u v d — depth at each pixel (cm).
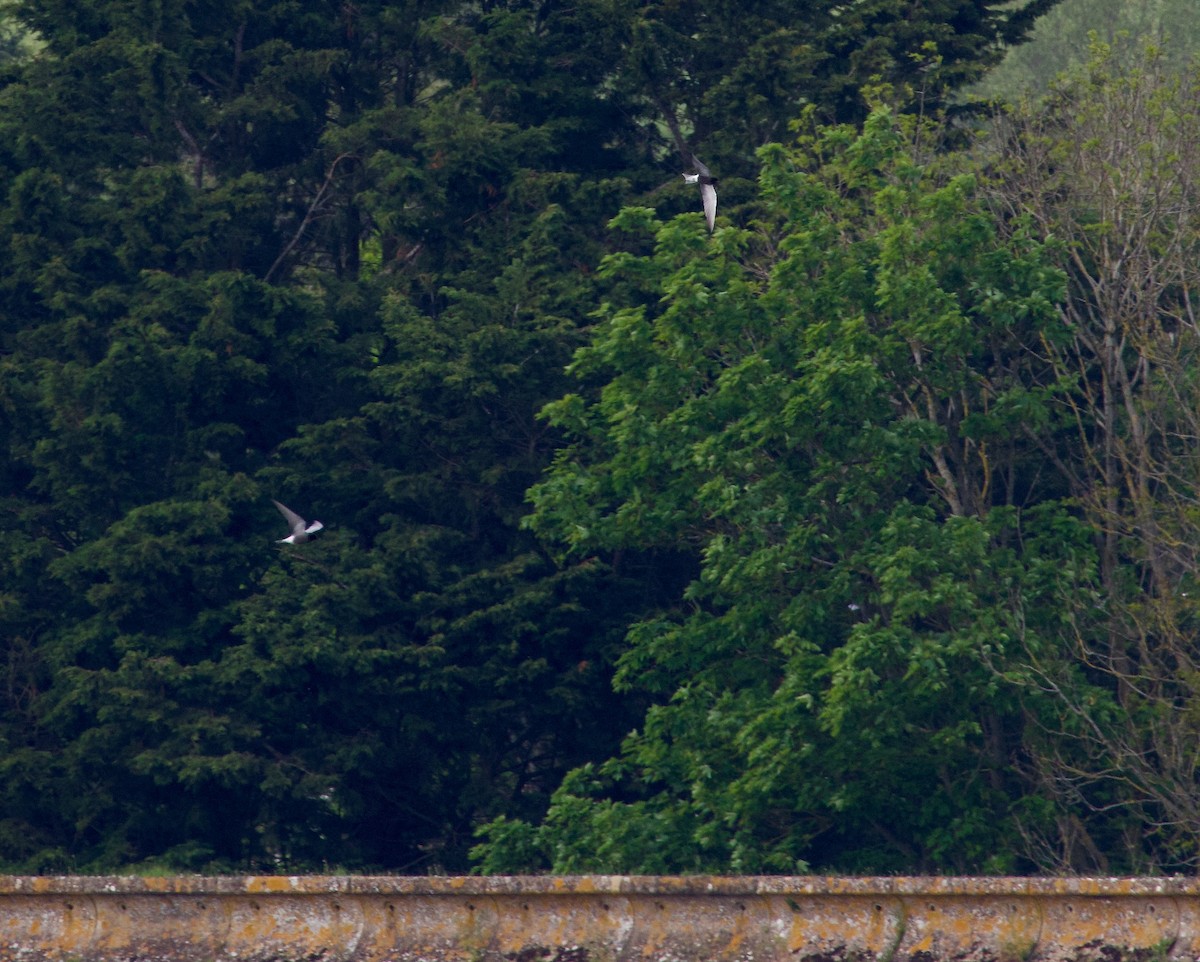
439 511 2381
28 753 2145
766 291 2064
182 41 2605
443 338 2295
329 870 2186
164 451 2378
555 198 2486
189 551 2195
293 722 2255
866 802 1903
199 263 2467
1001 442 2080
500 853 1908
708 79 2641
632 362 1958
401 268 2611
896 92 2477
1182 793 1748
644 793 2122
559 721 2345
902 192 1850
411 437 2350
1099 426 2064
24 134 2448
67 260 2417
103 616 2222
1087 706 1789
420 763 2336
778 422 1811
